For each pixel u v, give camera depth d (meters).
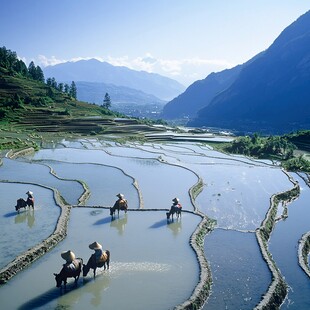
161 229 34.88
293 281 28.41
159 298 23.14
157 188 53.00
